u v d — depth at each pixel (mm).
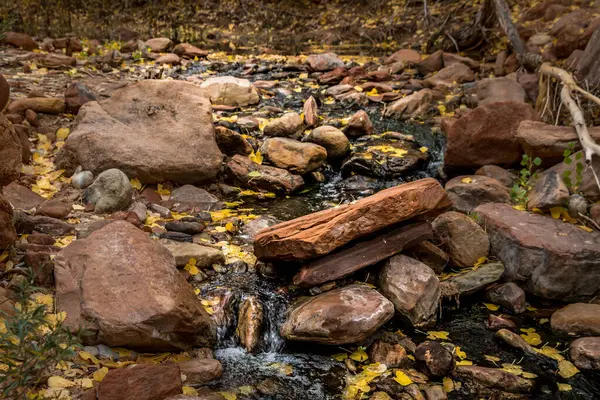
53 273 2189
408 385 2006
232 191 3268
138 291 2014
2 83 2465
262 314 2273
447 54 5453
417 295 2336
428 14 6391
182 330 2035
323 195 3350
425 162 3678
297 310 2236
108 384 1756
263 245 2467
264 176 3318
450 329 2365
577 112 3277
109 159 3047
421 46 6438
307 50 6480
